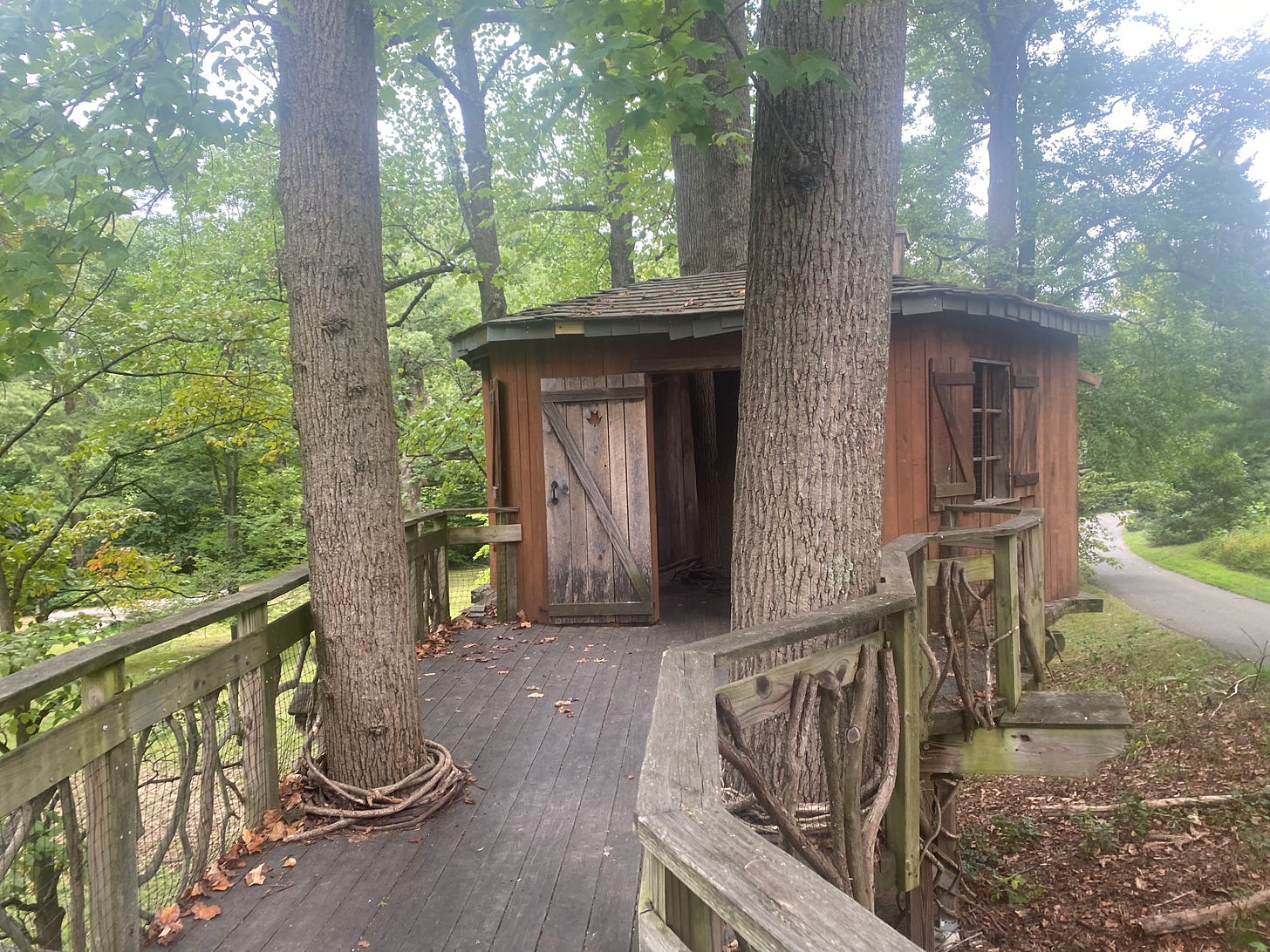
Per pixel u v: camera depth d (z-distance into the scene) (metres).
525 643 5.98
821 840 2.69
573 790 3.52
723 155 9.12
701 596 7.66
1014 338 6.89
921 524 5.97
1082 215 13.96
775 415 3.08
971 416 6.31
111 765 2.33
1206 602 12.23
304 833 3.10
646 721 4.31
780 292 3.07
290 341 3.32
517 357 6.64
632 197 11.92
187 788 2.66
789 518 3.05
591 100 3.41
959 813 7.81
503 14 2.97
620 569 6.45
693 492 9.32
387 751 3.38
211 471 15.59
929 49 15.97
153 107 3.46
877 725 3.04
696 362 6.35
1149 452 13.25
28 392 12.06
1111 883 6.27
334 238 3.23
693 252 9.83
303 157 3.21
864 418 3.06
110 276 7.41
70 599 8.15
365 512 3.34
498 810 3.34
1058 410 7.50
